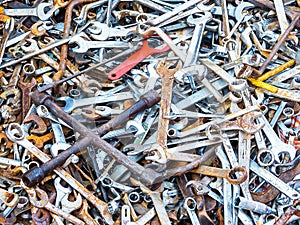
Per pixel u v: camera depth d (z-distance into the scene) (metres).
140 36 1.41
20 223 1.20
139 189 1.23
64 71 1.35
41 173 1.17
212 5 1.47
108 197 1.23
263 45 1.45
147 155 1.23
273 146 1.28
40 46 1.41
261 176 1.25
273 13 1.49
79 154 1.24
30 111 1.28
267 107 1.35
